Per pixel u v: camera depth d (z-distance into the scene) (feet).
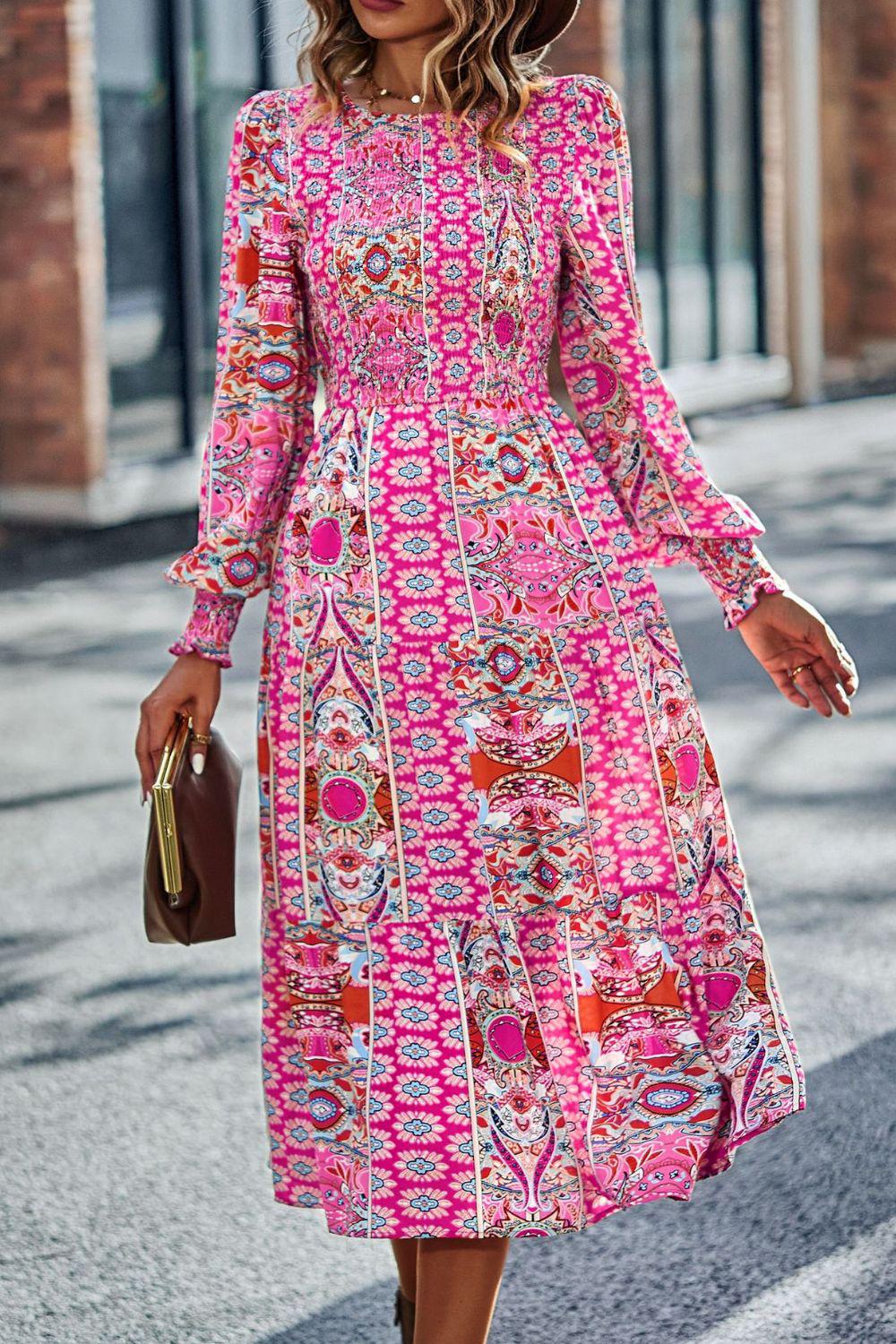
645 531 10.91
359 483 10.14
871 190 85.30
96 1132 15.42
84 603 40.24
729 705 29.53
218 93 51.57
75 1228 13.75
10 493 48.93
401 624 10.09
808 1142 14.76
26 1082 16.46
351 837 10.25
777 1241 13.29
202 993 18.60
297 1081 10.79
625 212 10.61
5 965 19.48
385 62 10.50
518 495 10.16
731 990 10.78
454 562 10.05
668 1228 13.56
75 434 47.98
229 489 10.51
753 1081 10.69
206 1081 16.43
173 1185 14.42
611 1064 10.33
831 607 36.29
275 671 10.51
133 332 49.80
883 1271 12.76
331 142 10.35
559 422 10.49
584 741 10.24
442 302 10.14
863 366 86.07
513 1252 13.34
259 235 10.48
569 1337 12.13
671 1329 12.17
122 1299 12.71
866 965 18.38
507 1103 10.20
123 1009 18.20
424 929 10.24
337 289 10.25
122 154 48.96
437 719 10.11
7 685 32.60
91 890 21.80
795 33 72.13
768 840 22.54
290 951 10.51
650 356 10.69
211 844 10.40
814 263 74.43
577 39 62.08
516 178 10.32
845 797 24.30
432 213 10.13
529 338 10.38
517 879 10.19
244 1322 12.41
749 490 52.16
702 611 36.91
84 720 29.89
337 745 10.22
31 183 47.29
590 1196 10.38
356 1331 12.27
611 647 10.35
